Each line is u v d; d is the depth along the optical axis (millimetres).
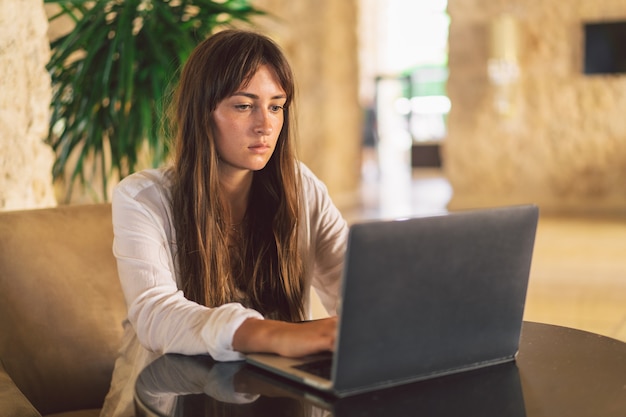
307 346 1212
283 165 1589
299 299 1629
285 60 1487
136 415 1135
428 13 14008
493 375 1182
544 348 1321
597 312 4219
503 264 1168
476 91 8664
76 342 1829
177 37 2924
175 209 1528
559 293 4691
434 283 1102
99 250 1902
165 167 1618
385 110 14383
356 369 1088
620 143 8273
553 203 8539
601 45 8180
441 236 1085
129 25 2939
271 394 1116
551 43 8383
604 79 8273
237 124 1464
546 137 8500
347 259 1014
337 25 9422
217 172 1512
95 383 1845
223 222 1554
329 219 1753
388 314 1076
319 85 9031
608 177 8344
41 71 2768
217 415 1043
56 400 1814
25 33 2688
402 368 1128
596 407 1054
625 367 1216
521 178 8625
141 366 1476
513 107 8492
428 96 14289
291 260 1608
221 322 1286
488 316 1185
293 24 8906
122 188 1521
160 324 1354
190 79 1492
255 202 1623
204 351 1291
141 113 2951
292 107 1572
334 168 9359
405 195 10047
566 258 5766
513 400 1079
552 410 1045
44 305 1812
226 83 1445
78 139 3090
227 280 1555
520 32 8461
